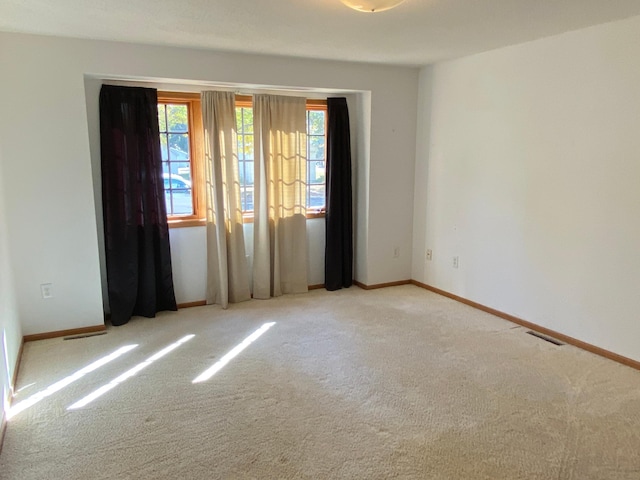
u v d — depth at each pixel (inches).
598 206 123.9
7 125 126.0
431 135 180.1
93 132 144.5
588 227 127.0
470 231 165.9
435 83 174.9
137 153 147.9
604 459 83.9
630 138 115.3
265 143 167.6
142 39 130.7
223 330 145.3
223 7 100.7
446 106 171.0
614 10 105.7
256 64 153.3
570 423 95.0
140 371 118.0
